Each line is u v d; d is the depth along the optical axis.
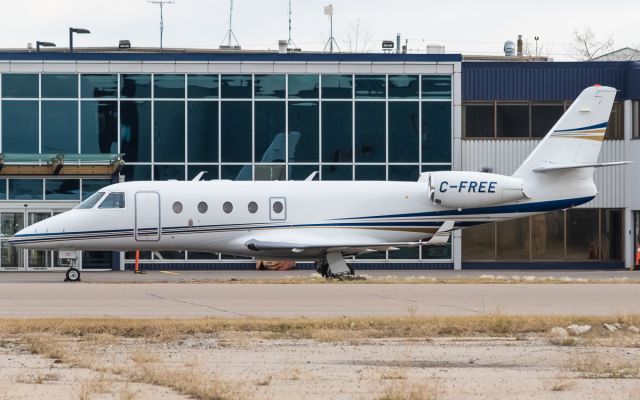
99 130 117.75
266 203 93.44
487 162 121.69
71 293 73.50
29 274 109.81
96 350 49.19
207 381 40.75
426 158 119.81
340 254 94.06
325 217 94.25
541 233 123.06
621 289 79.44
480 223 96.94
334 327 55.88
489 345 52.00
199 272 113.75
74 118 117.62
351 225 94.62
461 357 48.59
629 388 40.94
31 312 61.44
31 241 89.75
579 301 69.88
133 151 118.06
